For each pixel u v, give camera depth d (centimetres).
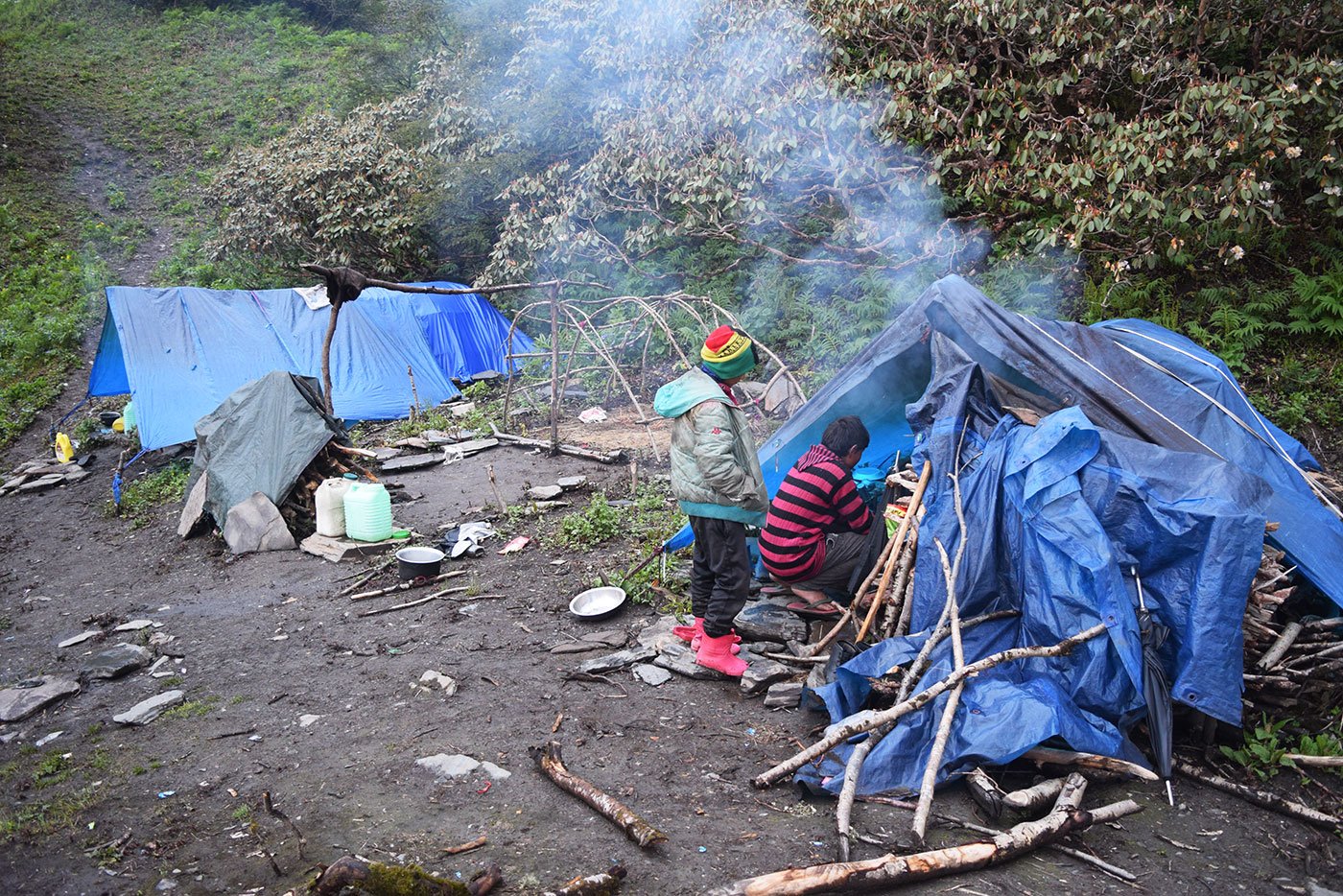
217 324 1223
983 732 335
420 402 1292
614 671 470
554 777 357
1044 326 521
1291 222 938
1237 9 909
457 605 591
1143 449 385
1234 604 349
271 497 798
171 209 2516
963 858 292
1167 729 341
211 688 500
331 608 615
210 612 635
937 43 1055
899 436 599
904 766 344
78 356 1811
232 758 407
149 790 381
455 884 281
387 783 370
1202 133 868
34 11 3709
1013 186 998
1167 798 338
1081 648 356
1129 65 959
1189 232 895
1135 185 862
